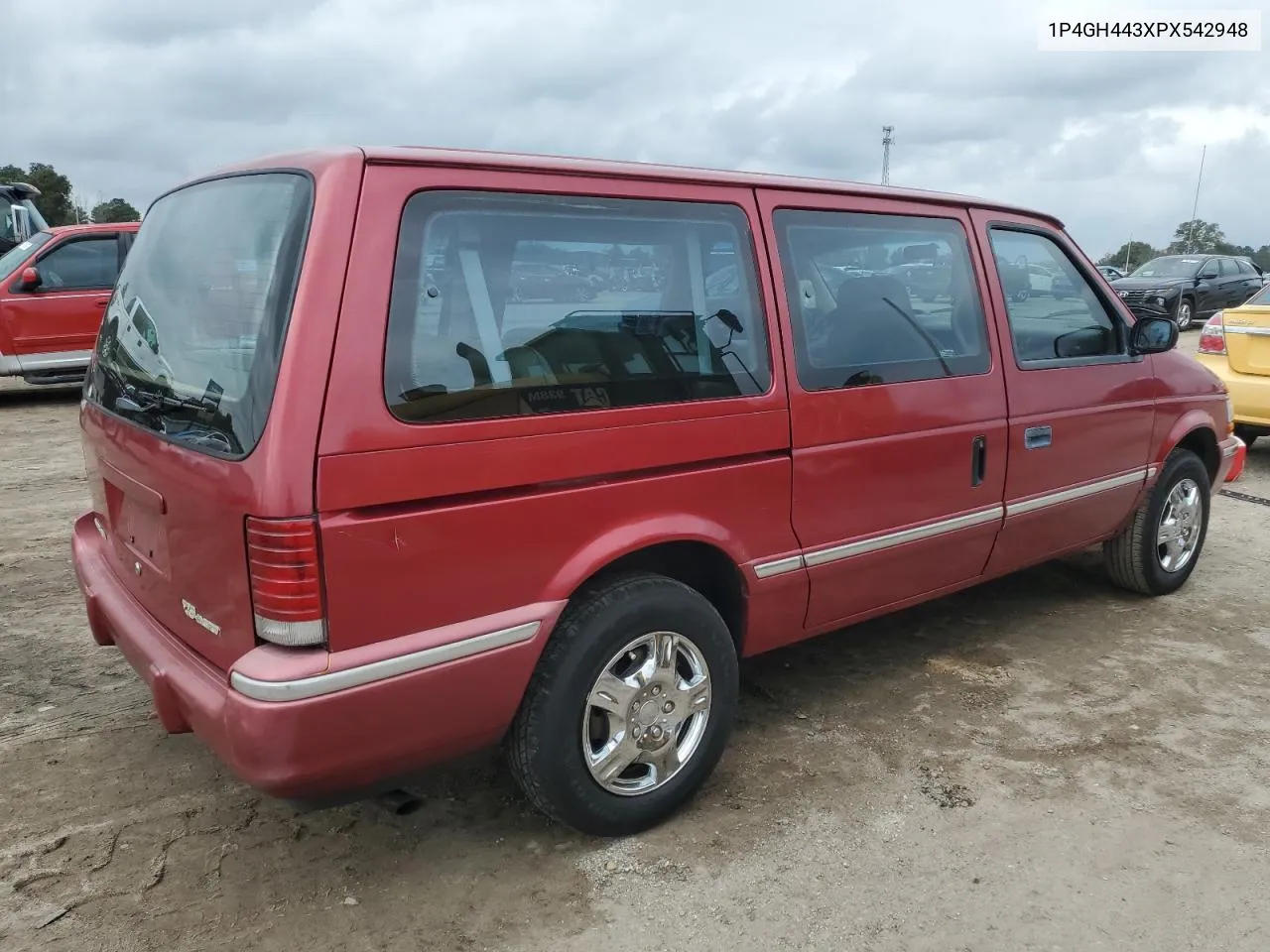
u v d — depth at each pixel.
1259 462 8.20
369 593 2.25
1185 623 4.61
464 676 2.42
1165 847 2.85
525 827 2.95
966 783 3.19
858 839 2.88
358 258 2.23
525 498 2.48
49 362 10.31
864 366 3.33
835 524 3.28
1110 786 3.17
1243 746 3.44
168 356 2.65
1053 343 4.12
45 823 2.90
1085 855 2.81
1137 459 4.52
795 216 3.20
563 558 2.58
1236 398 7.46
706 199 2.95
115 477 2.91
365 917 2.53
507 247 2.49
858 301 3.37
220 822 2.93
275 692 2.15
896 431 3.41
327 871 2.72
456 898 2.61
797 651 4.29
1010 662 4.15
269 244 2.33
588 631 2.63
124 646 2.82
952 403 3.60
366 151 2.31
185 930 2.47
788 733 3.53
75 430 9.12
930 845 2.85
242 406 2.23
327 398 2.16
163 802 3.02
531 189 2.54
